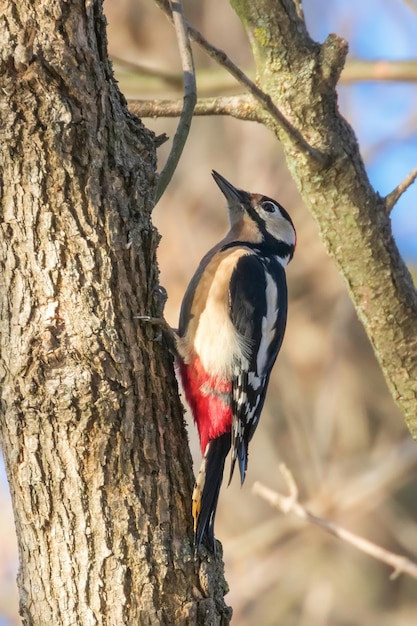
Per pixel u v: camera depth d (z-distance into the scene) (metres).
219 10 19.72
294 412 19.02
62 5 8.24
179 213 19.19
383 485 17.64
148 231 8.68
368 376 19.66
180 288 18.55
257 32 10.41
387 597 18.45
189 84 9.69
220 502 19.08
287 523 17.66
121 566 7.97
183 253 18.80
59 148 8.17
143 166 8.73
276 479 18.80
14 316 8.11
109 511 8.03
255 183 19.11
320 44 10.41
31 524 8.02
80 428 8.03
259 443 18.97
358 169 10.30
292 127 9.85
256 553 18.22
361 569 18.61
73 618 7.90
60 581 7.94
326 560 18.62
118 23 19.86
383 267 10.32
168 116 11.12
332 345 19.22
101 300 8.23
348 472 18.75
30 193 8.15
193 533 8.37
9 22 8.15
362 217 10.29
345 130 10.34
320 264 19.36
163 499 8.27
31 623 8.00
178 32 9.62
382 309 10.37
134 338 8.41
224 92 14.88
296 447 18.73
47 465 8.01
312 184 10.35
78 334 8.12
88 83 8.34
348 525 18.67
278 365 18.75
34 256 8.13
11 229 8.14
